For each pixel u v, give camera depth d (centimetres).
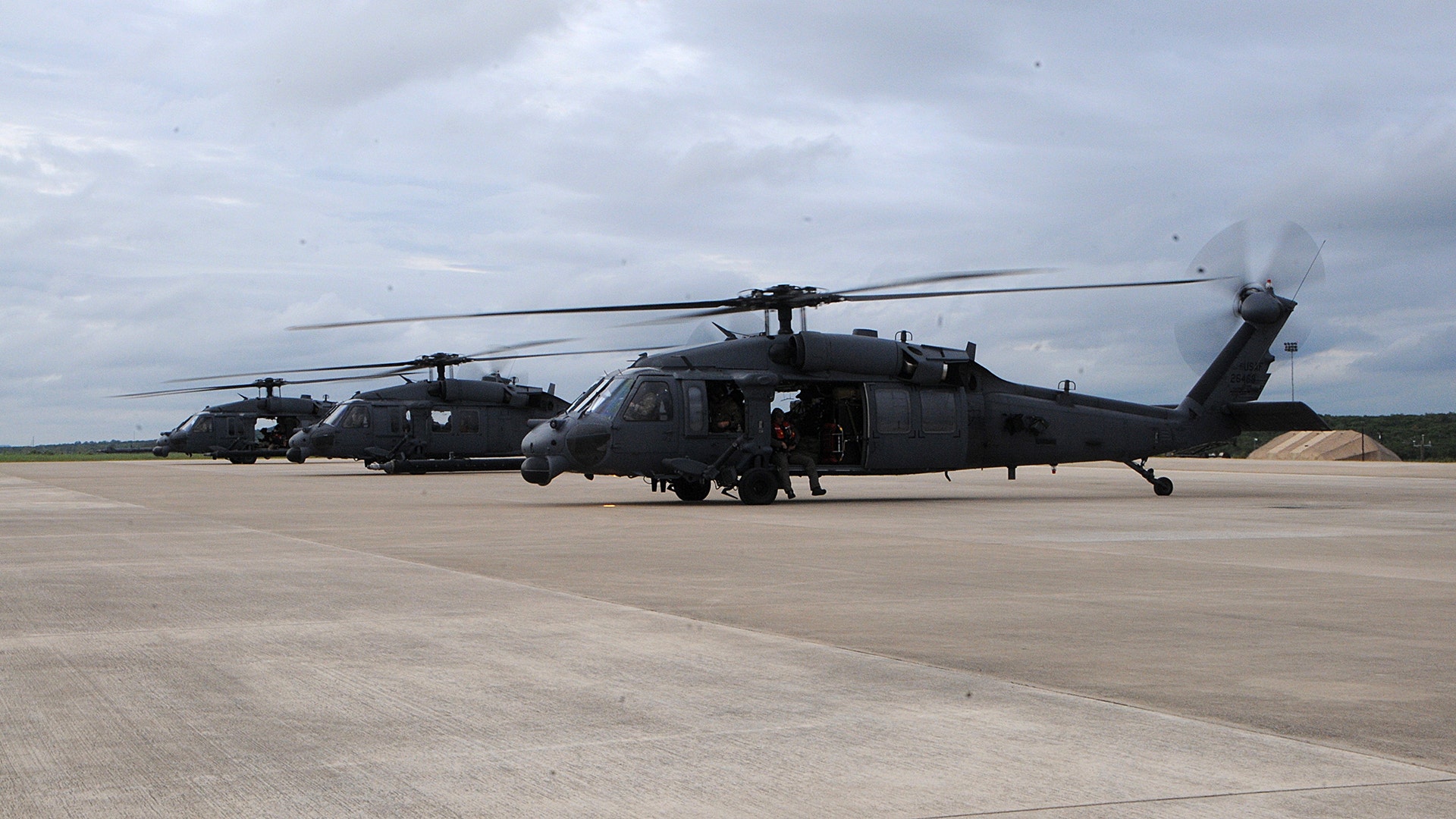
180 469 5009
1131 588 1067
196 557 1322
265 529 1716
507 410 4472
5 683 661
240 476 4122
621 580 1119
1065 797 461
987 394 2617
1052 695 639
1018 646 782
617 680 673
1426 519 1977
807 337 2420
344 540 1541
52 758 513
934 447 2541
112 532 1677
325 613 910
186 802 452
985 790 470
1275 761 512
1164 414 2748
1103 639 808
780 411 2473
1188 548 1451
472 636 812
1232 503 2462
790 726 570
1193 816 439
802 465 2456
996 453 2623
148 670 696
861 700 626
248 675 684
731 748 531
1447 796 464
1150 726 574
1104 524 1839
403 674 688
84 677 677
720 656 745
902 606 959
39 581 1109
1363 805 452
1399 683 672
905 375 2514
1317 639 813
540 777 486
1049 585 1092
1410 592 1051
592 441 2314
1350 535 1652
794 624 868
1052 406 2659
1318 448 7300
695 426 2366
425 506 2311
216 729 563
